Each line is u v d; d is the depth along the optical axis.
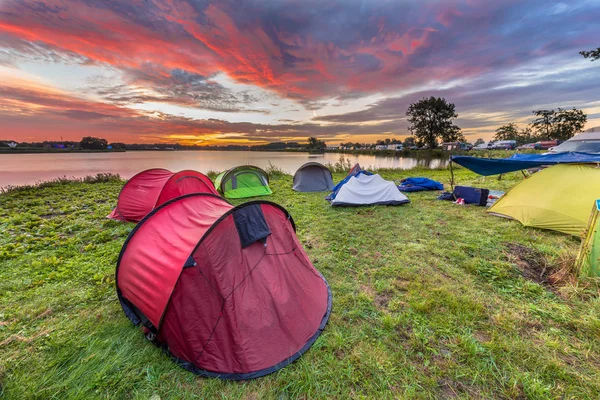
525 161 6.30
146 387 1.95
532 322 2.60
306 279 2.77
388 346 2.34
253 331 2.14
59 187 11.87
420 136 55.88
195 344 2.11
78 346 2.31
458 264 3.90
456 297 3.03
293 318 2.35
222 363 2.06
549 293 3.08
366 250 4.48
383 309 2.86
